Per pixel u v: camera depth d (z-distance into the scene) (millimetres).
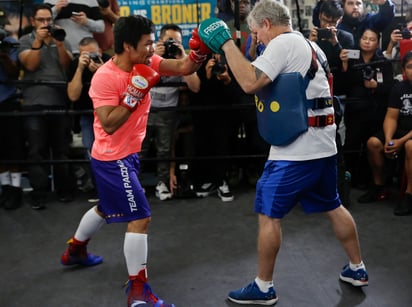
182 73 2365
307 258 2740
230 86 3854
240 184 4199
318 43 3785
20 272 2660
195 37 2232
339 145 3389
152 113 3852
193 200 3830
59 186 3871
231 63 2064
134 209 2213
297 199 2209
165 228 3266
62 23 3918
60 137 3824
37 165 3701
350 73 3895
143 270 2217
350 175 3717
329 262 2682
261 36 2156
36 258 2838
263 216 2217
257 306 2256
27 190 4109
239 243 2986
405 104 3564
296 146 2117
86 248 2713
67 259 2666
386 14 3750
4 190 3754
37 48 3609
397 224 3232
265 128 2145
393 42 3879
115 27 2088
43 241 3090
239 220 3375
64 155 3871
